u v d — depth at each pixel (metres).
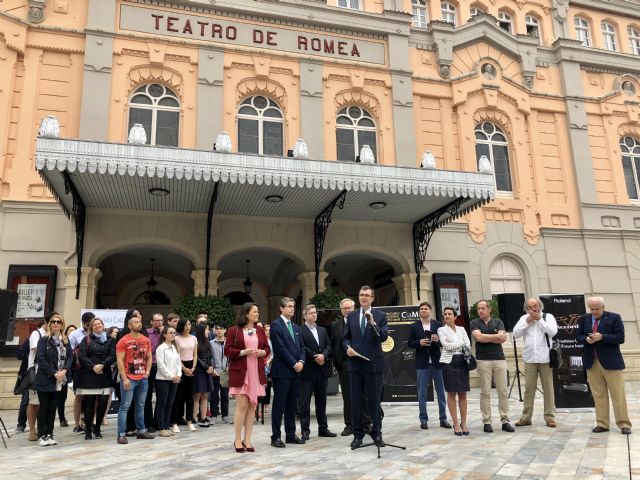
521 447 6.34
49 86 13.53
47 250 12.66
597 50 18.89
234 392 6.53
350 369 6.69
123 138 13.77
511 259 16.45
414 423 8.52
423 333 8.23
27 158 12.97
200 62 14.68
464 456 5.91
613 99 18.75
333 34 16.12
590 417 8.55
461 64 17.31
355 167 11.70
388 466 5.51
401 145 15.88
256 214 13.95
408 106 16.22
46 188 12.93
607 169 18.03
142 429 7.63
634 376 16.17
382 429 8.00
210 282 13.32
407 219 14.86
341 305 7.91
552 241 16.72
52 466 5.89
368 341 6.62
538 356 7.84
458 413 9.68
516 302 12.87
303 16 15.76
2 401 11.65
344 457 6.00
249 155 11.03
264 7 15.46
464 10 18.44
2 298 8.39
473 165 16.58
